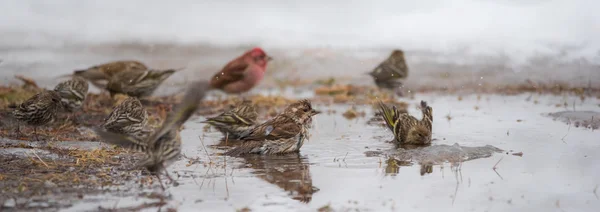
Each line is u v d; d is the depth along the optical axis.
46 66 21.19
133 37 24.62
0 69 20.53
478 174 10.39
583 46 23.08
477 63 22.36
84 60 22.09
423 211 8.59
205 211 8.53
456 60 22.80
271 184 9.88
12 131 13.34
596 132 13.57
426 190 9.52
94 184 9.59
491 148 12.14
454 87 20.05
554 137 13.16
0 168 10.23
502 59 22.56
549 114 15.69
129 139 8.59
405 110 16.92
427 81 20.88
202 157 11.73
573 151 11.91
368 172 10.62
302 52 23.98
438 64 22.44
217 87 18.50
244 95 19.16
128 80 16.83
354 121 15.52
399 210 8.63
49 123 13.30
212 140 13.45
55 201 8.76
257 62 18.42
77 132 13.59
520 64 21.92
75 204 8.66
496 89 19.66
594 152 11.81
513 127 14.28
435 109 16.89
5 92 16.97
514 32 24.75
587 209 8.61
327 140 13.35
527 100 17.94
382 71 20.02
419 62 22.80
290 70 22.44
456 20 26.50
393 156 11.78
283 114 12.41
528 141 12.84
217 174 10.45
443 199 9.09
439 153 11.80
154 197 9.09
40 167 10.38
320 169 10.86
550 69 21.25
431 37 25.25
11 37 23.64
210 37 25.12
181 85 20.08
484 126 14.47
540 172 10.45
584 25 24.53
